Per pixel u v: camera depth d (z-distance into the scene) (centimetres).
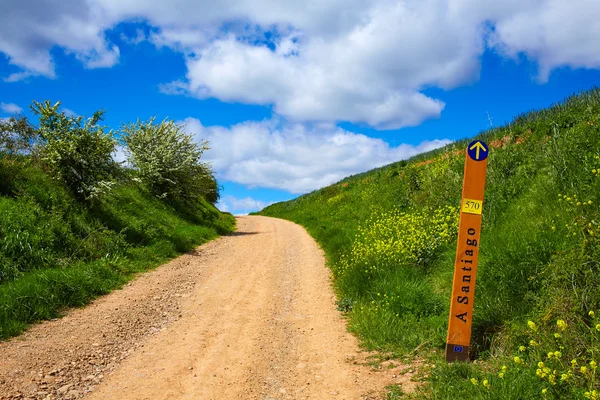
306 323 674
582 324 408
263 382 465
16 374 468
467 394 382
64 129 1215
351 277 836
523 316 478
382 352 537
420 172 1495
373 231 1012
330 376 475
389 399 410
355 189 2288
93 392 440
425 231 836
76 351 545
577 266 459
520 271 540
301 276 1009
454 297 473
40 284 723
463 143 1689
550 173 788
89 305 752
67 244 955
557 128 1005
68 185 1206
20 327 605
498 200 858
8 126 1118
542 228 608
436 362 470
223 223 2209
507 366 412
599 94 1152
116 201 1422
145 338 609
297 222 2498
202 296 840
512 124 1489
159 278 970
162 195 1873
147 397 430
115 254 1031
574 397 340
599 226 501
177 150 2009
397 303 650
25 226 902
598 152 727
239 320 690
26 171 1114
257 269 1093
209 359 530
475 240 472
